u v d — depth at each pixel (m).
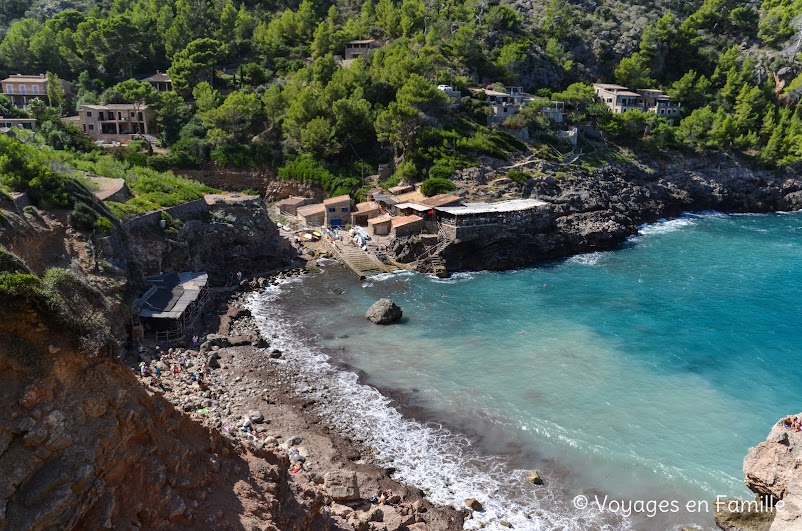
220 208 85.75
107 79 146.38
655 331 64.50
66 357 20.31
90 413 20.45
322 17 179.38
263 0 188.50
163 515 21.94
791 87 161.12
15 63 143.25
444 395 50.34
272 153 124.19
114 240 60.47
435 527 34.34
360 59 142.38
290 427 43.75
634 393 51.12
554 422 46.41
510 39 163.38
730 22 187.00
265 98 129.25
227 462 26.64
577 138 134.12
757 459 32.00
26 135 88.88
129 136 122.12
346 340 62.00
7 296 18.86
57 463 18.91
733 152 142.62
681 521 35.97
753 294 76.75
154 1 166.38
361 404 48.66
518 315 69.62
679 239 106.94
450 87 131.38
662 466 41.06
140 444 22.38
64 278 22.23
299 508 27.89
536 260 93.38
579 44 176.00
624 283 81.94
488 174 112.38
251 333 61.75
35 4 185.62
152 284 63.84
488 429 45.47
